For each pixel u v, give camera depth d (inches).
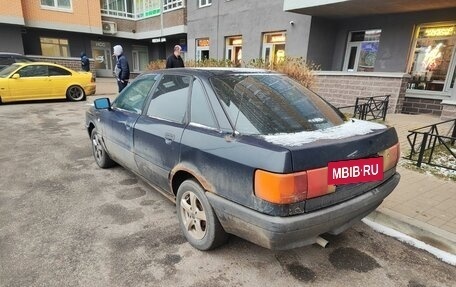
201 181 100.2
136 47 1045.2
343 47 488.1
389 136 105.0
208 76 111.7
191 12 733.3
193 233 110.5
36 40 832.3
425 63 399.5
